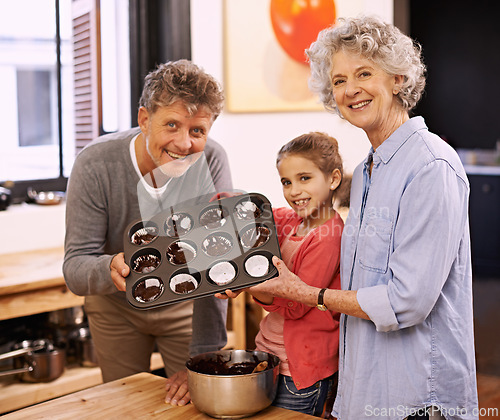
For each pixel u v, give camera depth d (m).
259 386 1.33
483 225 5.70
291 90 3.48
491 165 5.90
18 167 3.15
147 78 1.59
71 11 3.14
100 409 1.41
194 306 1.86
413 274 1.27
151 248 1.40
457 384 1.38
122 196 1.78
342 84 1.38
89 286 1.66
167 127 1.57
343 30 1.35
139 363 2.13
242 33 3.28
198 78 1.56
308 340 1.51
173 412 1.39
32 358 2.52
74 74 3.17
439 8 6.11
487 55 5.89
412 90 1.38
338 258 1.51
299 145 1.51
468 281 1.41
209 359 1.49
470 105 6.04
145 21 3.16
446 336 1.37
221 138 3.25
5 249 2.87
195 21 3.15
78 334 2.73
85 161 1.77
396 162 1.35
